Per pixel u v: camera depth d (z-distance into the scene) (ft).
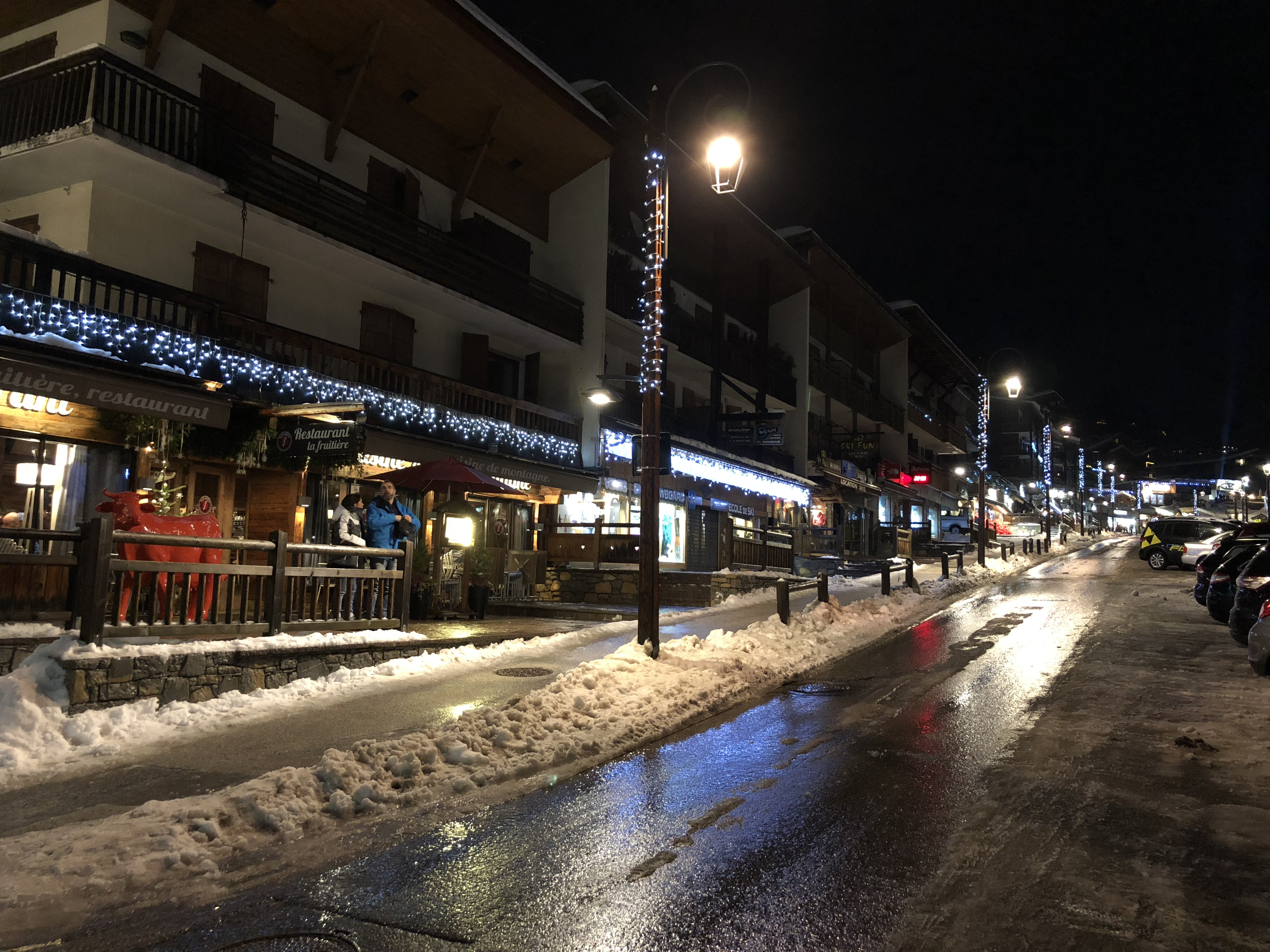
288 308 53.42
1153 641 46.91
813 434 124.98
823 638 46.32
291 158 49.70
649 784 21.42
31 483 38.01
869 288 130.93
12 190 45.42
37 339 35.65
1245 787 20.97
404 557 37.68
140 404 37.11
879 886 15.06
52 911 13.88
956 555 115.44
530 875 15.65
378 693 29.89
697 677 33.37
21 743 21.75
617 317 76.02
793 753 24.61
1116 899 14.53
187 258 47.80
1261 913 14.02
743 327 111.75
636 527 64.64
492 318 65.62
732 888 15.03
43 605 26.91
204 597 29.53
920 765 23.24
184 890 14.92
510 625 47.03
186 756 22.34
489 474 58.03
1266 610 35.83
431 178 65.21
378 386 55.72
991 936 13.19
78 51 40.29
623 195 83.97
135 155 40.93
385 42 57.41
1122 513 334.24
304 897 14.70
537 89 65.46
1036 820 18.57
